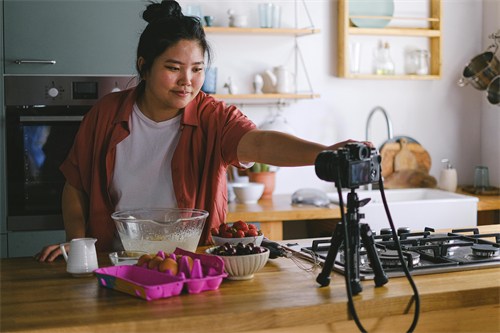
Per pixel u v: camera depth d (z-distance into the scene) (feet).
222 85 10.88
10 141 8.55
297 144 4.41
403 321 3.72
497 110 11.74
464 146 12.26
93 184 5.53
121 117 5.44
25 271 4.44
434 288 3.83
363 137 11.64
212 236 4.87
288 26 11.07
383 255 4.46
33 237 8.55
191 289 3.72
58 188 8.75
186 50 4.75
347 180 3.61
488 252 4.70
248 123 5.24
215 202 5.44
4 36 8.38
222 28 10.23
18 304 3.53
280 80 10.62
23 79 8.46
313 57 11.21
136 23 8.68
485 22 12.05
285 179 11.37
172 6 5.25
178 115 5.51
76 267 4.23
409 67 11.71
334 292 3.74
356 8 11.16
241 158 5.12
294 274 4.25
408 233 5.53
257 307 3.40
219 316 3.26
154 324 3.17
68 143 8.73
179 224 4.49
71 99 8.59
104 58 8.63
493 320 3.98
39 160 8.68
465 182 12.31
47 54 8.48
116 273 3.94
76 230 5.65
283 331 3.46
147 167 5.45
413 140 11.73
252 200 9.91
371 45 11.58
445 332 3.87
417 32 11.44
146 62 4.97
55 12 8.46
